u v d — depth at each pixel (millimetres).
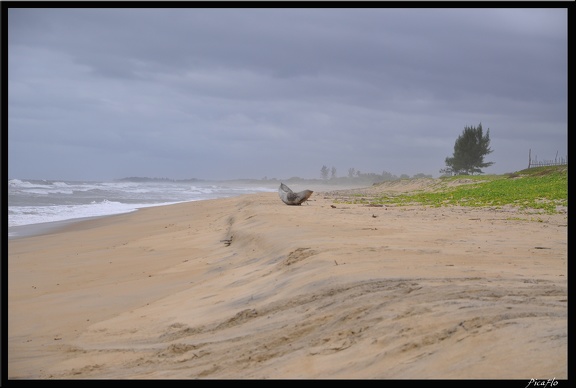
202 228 24578
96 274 14844
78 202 52219
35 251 19453
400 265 10312
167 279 13672
